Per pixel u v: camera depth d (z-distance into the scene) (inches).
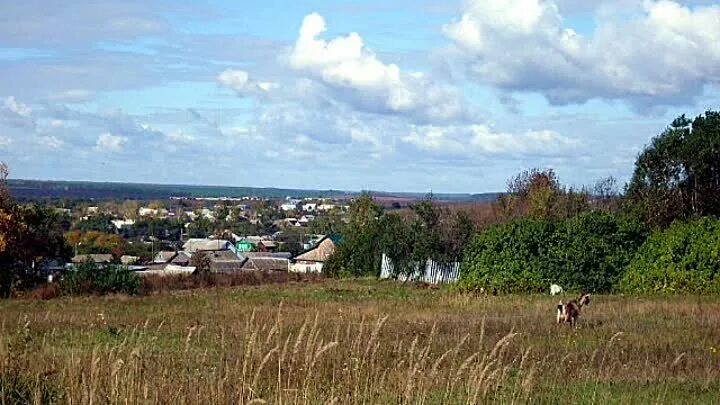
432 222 2018.9
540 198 2304.4
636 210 1800.0
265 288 1705.2
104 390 407.5
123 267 1691.7
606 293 1402.6
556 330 792.9
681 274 1312.7
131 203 5570.9
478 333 765.3
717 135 1755.7
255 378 409.4
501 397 447.2
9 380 414.3
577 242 1428.4
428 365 534.9
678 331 775.7
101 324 852.6
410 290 1567.4
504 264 1435.8
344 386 435.8
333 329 754.2
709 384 526.9
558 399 471.5
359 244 2156.7
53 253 2015.3
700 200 1806.1
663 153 1798.7
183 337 727.7
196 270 2249.0
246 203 6776.6
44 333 713.0
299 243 4426.7
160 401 402.3
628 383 526.0
